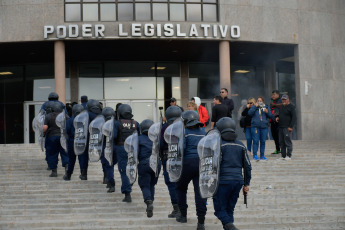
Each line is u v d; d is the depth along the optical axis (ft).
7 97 98.63
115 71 97.66
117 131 38.70
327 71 92.48
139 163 35.29
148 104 97.81
